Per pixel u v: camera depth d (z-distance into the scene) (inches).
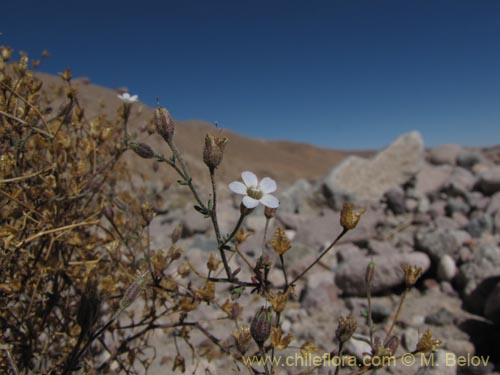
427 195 16.3
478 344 7.2
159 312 7.4
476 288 8.4
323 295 8.8
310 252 10.9
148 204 5.5
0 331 4.7
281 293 4.0
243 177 4.1
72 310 5.5
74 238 5.3
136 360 6.7
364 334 7.6
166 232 14.3
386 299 9.0
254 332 3.7
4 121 4.9
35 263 4.8
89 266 5.2
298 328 7.9
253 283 4.0
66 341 5.4
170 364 6.6
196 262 10.6
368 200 16.2
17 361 4.9
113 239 5.6
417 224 13.7
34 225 5.0
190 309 5.0
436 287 9.2
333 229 12.5
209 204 3.8
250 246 11.9
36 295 5.1
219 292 9.1
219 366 6.7
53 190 5.1
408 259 9.3
